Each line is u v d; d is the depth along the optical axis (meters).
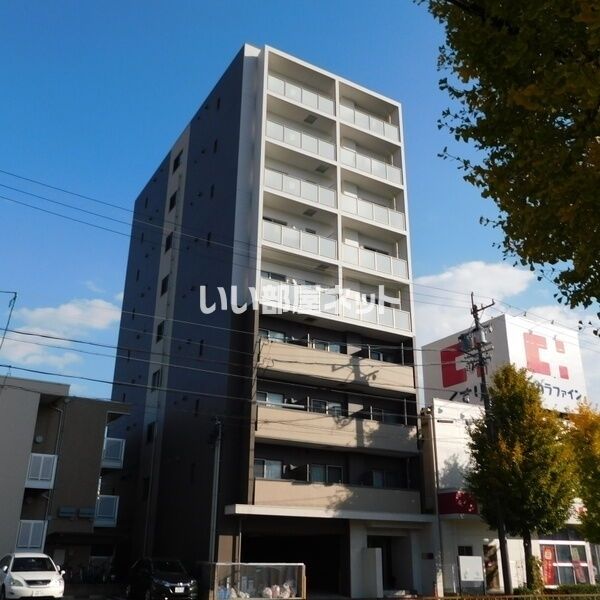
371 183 31.11
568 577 28.48
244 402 24.42
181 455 27.19
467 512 25.11
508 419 24.16
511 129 6.70
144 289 36.69
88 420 26.39
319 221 29.33
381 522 24.89
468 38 6.47
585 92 5.53
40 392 24.67
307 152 28.95
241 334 25.48
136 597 21.06
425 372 37.78
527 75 6.24
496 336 34.09
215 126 31.61
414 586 24.95
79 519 24.86
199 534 23.66
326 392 26.83
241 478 23.16
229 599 19.95
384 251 31.11
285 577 20.92
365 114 32.41
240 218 27.08
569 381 35.22
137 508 30.67
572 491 23.12
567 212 6.09
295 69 30.69
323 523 24.14
